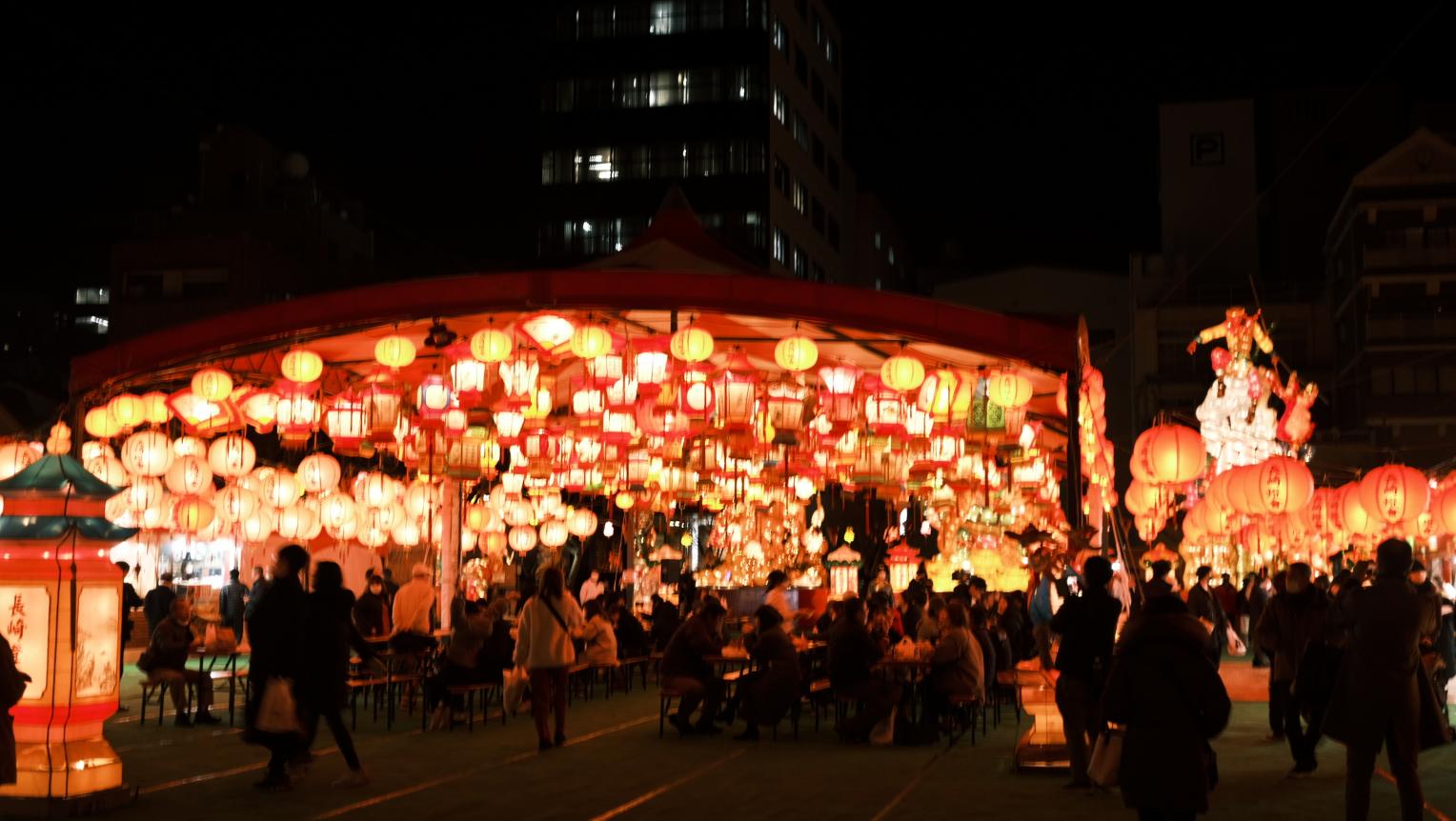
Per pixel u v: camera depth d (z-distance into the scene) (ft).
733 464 62.23
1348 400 137.80
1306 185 156.56
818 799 28.63
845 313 41.27
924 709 38.96
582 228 162.20
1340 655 30.53
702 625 40.45
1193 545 87.15
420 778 31.37
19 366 154.40
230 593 64.34
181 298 136.67
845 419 47.88
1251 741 38.19
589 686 53.42
